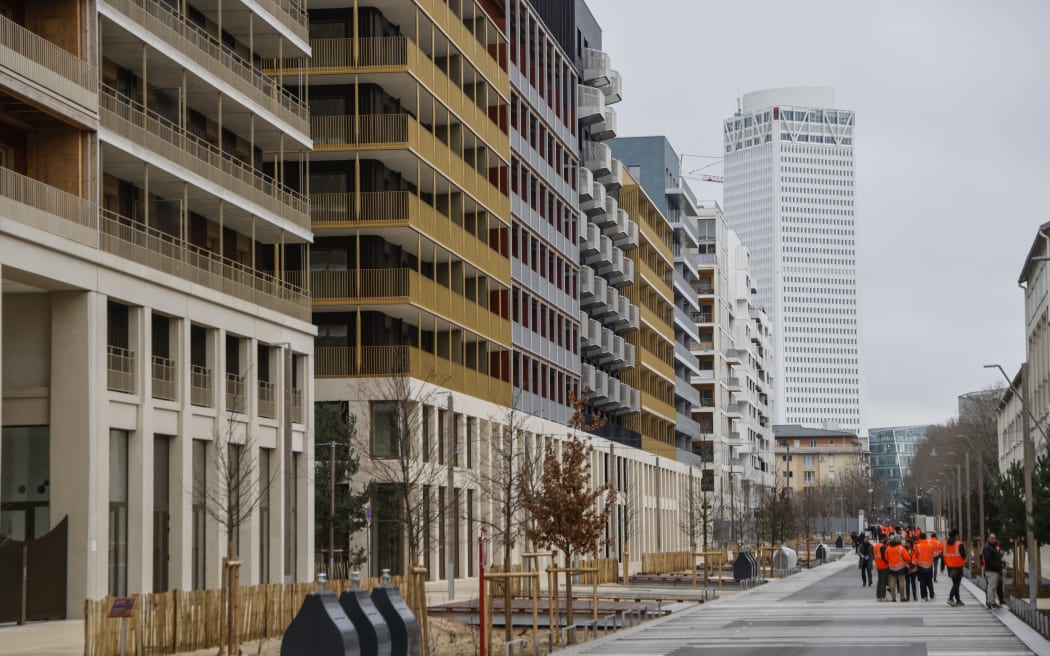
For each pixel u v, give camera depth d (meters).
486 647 30.73
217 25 51.22
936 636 33.97
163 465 43.34
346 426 57.16
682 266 145.62
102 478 38.84
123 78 44.91
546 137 88.31
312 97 62.25
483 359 73.81
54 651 28.59
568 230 94.06
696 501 122.00
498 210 75.44
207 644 30.78
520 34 82.81
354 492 59.31
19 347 38.84
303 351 53.31
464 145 72.94
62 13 39.28
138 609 28.25
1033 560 43.53
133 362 41.41
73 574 37.84
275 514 50.47
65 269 37.41
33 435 38.88
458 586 61.88
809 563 109.12
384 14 63.31
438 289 64.44
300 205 54.44
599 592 61.12
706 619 43.59
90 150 39.12
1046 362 89.19
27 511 38.78
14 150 38.91
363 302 60.22
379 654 20.27
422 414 60.59
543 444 81.69
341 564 51.88
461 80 69.81
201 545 45.28
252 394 48.69
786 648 31.20
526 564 69.38
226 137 52.16
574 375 93.31
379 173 62.22
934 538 53.28
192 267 44.91
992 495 79.19
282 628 34.09
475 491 69.94
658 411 121.75
